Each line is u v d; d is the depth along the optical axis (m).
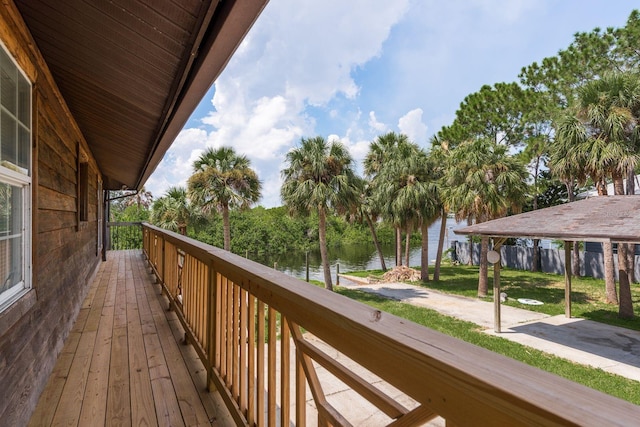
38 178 2.23
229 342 1.90
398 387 0.70
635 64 13.17
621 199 8.04
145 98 2.59
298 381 1.19
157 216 17.95
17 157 1.87
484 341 6.82
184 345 2.95
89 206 5.33
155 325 3.46
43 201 2.39
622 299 8.56
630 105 9.46
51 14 1.83
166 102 2.50
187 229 18.55
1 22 1.59
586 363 5.66
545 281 14.15
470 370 0.54
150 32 1.67
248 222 28.53
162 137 3.32
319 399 1.08
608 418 0.41
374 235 20.27
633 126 9.46
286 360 1.29
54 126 2.79
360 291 12.60
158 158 4.50
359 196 14.04
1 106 1.64
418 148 15.54
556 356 5.98
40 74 2.32
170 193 17.89
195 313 2.70
